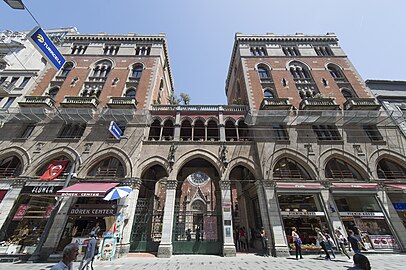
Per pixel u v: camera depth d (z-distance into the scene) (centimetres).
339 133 1959
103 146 1883
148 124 2084
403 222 1584
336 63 2611
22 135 1980
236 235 1947
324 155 1819
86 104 2002
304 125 2019
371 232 1509
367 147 1867
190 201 3691
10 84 2302
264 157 1802
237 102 2425
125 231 1544
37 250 1310
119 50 2784
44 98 2042
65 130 2039
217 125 2116
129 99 2120
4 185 1655
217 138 2117
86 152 1838
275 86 2381
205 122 2116
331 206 1568
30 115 1969
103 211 1546
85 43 2841
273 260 1276
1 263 1249
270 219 1533
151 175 2347
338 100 2211
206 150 1880
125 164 1791
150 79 2459
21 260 1344
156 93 2552
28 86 2312
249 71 2553
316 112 1934
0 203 1565
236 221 2586
